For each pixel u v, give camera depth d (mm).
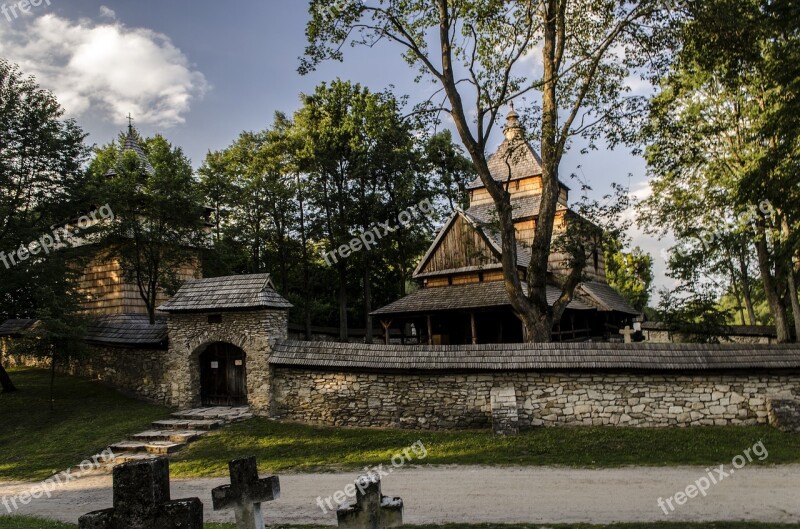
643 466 11258
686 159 18766
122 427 16125
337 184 30500
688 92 20438
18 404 19047
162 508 4301
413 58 17406
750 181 16641
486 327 27391
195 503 4410
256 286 17438
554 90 16984
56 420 17500
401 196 29609
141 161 24672
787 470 10602
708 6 14234
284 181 30641
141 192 22406
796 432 12727
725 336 21609
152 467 4355
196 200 23266
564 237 17375
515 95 16625
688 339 21594
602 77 16641
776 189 15781
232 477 6699
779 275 19234
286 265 32656
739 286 32938
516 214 29391
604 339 28562
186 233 23375
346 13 15617
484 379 14875
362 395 15883
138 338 19500
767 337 26781
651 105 16516
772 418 13273
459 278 26469
